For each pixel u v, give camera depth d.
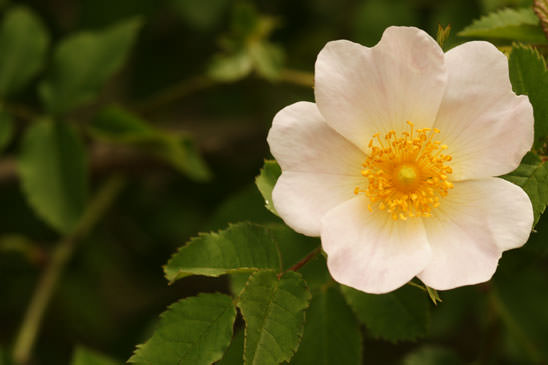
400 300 0.46
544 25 0.45
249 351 0.43
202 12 0.58
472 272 0.44
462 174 0.44
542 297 0.51
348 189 0.45
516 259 0.45
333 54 0.44
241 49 0.55
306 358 0.46
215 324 0.44
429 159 0.45
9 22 0.54
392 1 0.56
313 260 0.46
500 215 0.44
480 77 0.44
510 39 0.46
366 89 0.44
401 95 0.44
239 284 0.46
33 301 0.56
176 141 0.53
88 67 0.53
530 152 0.44
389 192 0.45
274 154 0.44
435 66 0.44
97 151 0.58
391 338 0.46
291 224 0.44
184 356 0.44
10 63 0.54
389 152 0.45
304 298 0.44
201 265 0.44
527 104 0.44
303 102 0.44
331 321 0.46
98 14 0.58
